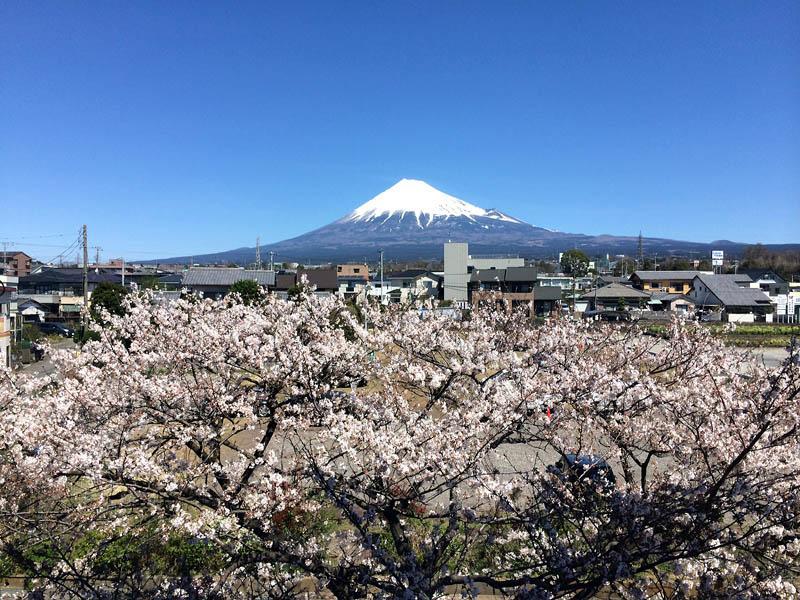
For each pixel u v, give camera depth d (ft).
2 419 18.20
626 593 13.80
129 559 18.24
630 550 11.72
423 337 20.04
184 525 15.06
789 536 13.20
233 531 15.15
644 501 12.14
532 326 25.30
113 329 22.84
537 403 14.37
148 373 20.89
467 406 16.47
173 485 15.19
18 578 19.48
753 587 12.88
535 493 14.98
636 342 24.57
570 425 17.71
